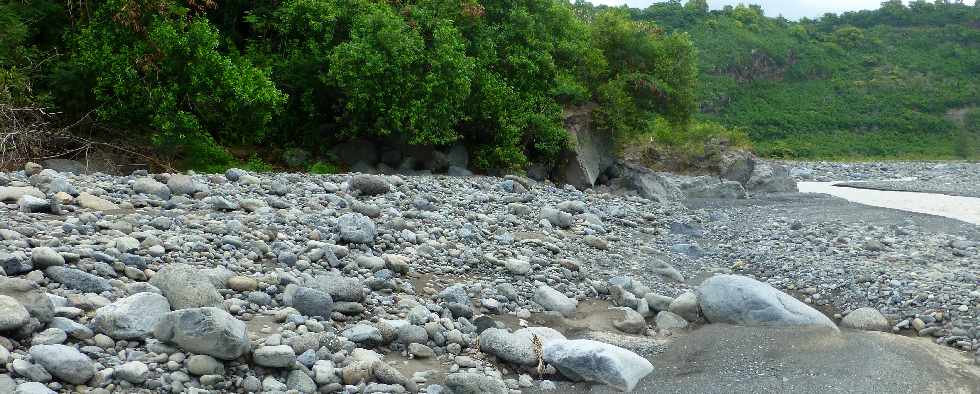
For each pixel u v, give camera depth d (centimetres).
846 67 10575
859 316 1013
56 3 1969
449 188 1680
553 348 777
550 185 2228
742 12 11562
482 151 2453
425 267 1033
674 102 3206
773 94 9594
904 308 1056
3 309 593
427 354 762
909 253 1380
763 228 1700
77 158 1789
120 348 631
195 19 1975
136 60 1800
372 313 838
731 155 2998
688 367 812
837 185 3550
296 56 2164
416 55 2138
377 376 680
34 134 1708
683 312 988
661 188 2517
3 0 1861
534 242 1236
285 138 2217
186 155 1903
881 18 12419
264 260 921
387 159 2270
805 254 1380
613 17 3125
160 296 685
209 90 1870
